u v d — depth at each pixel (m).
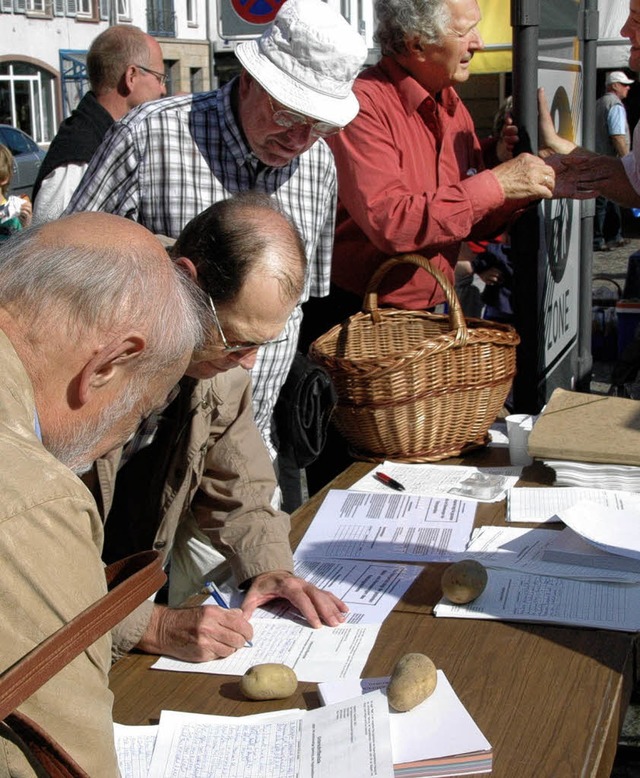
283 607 1.83
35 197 3.54
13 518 0.92
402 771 1.32
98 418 1.12
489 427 2.79
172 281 1.16
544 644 1.62
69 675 0.97
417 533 2.11
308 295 2.56
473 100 12.63
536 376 3.25
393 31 2.80
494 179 2.72
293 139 2.30
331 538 2.11
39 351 1.06
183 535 2.13
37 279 1.07
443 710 1.43
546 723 1.41
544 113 3.24
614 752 1.46
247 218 1.68
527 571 1.87
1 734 0.92
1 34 23.17
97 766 0.99
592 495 2.24
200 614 1.68
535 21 2.95
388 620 1.74
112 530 1.96
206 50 27.73
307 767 1.33
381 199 2.72
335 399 2.47
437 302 3.01
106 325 1.07
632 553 1.88
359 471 2.52
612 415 2.50
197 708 1.51
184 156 2.35
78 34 25.08
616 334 5.22
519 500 2.24
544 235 3.21
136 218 2.40
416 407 2.48
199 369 1.75
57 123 25.00
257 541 1.91
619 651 1.59
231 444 1.95
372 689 1.50
